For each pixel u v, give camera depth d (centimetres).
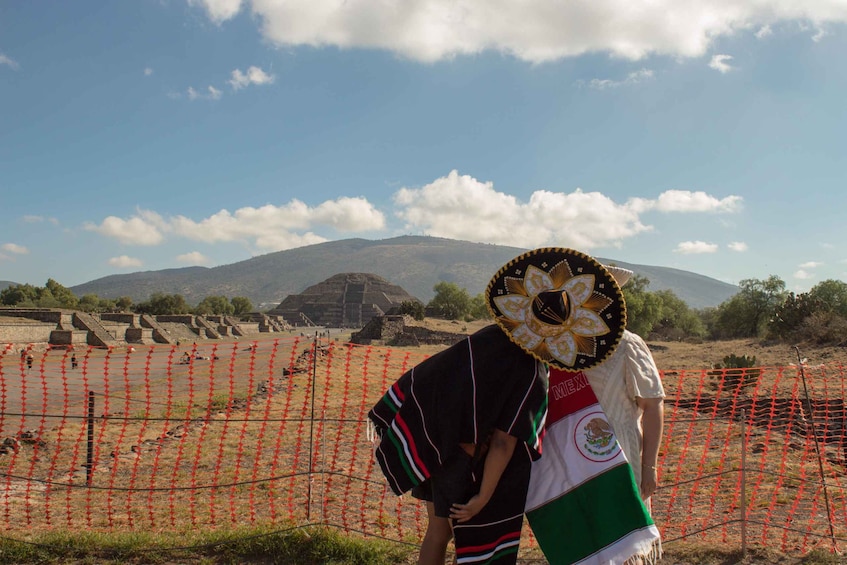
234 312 16500
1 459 1120
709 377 2344
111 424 1520
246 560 580
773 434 1329
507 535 376
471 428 371
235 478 938
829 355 3059
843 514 763
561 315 390
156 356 4334
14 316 5491
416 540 652
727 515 774
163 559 584
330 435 1345
